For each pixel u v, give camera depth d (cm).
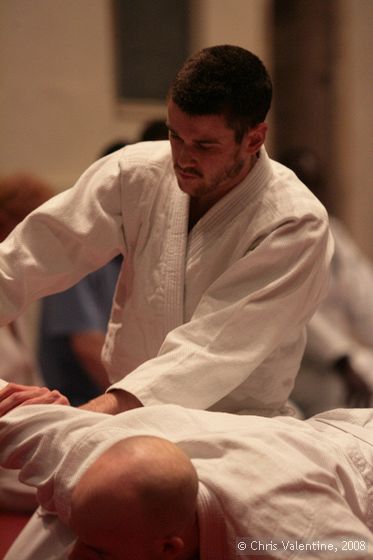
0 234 522
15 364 520
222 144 306
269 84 318
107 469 241
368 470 290
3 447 281
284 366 337
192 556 256
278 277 321
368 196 1157
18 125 842
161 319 337
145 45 930
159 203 340
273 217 325
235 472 260
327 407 675
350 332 706
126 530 237
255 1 977
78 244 336
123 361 352
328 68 1145
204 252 334
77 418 277
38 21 848
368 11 1137
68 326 551
